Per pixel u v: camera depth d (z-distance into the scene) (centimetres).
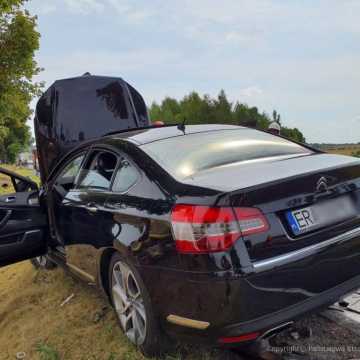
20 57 1611
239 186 235
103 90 648
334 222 257
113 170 328
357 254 265
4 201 414
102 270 331
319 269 244
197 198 237
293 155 317
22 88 1698
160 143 326
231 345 229
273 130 671
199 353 289
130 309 302
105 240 304
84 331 355
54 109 619
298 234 240
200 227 229
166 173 278
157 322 269
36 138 645
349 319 312
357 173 282
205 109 5859
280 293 230
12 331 404
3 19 1584
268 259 228
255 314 224
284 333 299
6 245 407
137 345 296
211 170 278
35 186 460
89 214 329
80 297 418
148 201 270
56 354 327
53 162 630
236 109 5628
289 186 241
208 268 226
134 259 270
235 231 225
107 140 359
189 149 314
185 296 238
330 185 260
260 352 277
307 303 239
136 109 680
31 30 1605
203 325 233
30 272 543
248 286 221
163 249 248
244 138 348
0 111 1681
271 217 233
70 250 374
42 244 433
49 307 420
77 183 379
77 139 625
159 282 254
